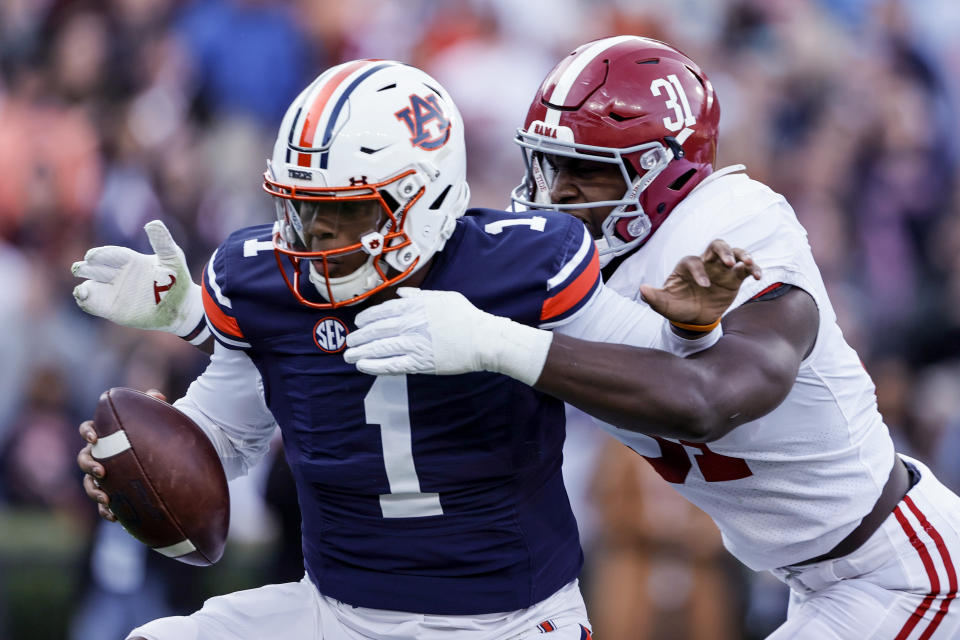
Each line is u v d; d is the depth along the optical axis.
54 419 21.70
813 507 9.91
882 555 10.09
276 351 8.90
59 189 24.03
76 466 21.38
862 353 22.91
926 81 27.30
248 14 25.30
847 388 9.81
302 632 9.41
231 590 19.59
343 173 8.30
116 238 23.50
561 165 10.03
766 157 25.30
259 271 8.88
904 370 22.20
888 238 25.47
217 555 9.39
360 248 8.36
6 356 21.84
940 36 28.02
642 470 18.58
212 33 25.17
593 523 18.92
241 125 24.69
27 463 21.34
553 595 9.16
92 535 19.78
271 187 8.66
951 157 26.95
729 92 25.45
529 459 8.88
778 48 26.52
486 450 8.72
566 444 19.48
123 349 20.97
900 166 26.06
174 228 23.55
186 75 24.95
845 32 27.31
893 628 10.04
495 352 7.98
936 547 10.10
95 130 24.45
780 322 8.82
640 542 18.56
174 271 9.84
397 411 8.64
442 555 8.86
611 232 9.85
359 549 9.02
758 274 7.90
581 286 8.64
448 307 8.01
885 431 10.33
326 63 25.78
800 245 9.36
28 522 21.09
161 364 20.28
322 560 9.23
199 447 9.20
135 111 24.58
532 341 8.04
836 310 23.22
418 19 25.81
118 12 25.52
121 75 25.14
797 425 9.65
